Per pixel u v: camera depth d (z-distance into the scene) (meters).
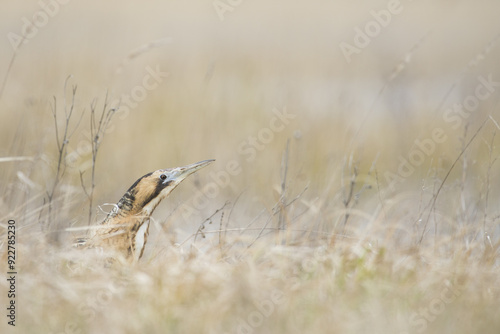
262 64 66.69
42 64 56.72
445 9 94.69
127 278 20.78
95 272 21.06
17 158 30.03
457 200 31.25
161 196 25.78
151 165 47.06
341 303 19.00
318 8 98.12
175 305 19.05
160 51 69.50
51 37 67.88
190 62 64.62
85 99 49.16
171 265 21.38
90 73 55.59
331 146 46.44
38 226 26.84
